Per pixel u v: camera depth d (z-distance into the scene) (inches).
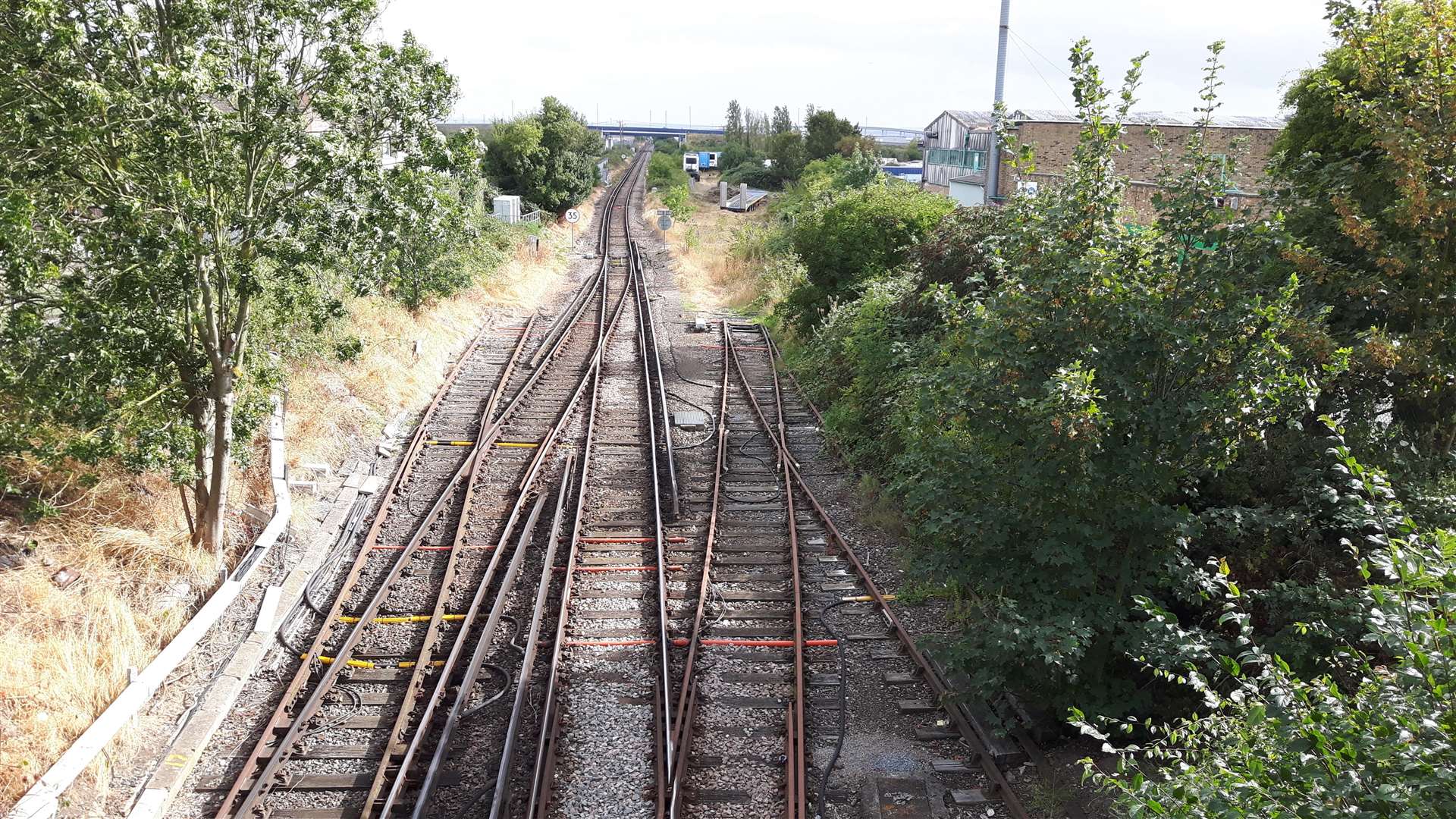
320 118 372.5
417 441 610.9
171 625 371.9
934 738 326.0
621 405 726.5
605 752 311.9
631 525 497.7
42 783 268.7
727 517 515.5
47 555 369.1
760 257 1398.9
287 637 379.6
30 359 332.8
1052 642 287.7
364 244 393.4
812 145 2945.4
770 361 882.1
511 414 687.7
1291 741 170.1
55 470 392.8
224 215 360.2
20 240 291.9
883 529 502.9
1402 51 323.6
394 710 335.0
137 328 355.3
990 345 306.8
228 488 450.3
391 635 386.3
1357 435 348.8
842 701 347.3
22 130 309.1
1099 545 299.3
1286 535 341.7
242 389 420.5
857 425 624.1
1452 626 163.5
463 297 1028.5
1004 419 309.4
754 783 301.3
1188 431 296.0
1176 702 326.6
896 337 653.9
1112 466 297.0
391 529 489.4
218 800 291.3
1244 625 205.5
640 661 368.8
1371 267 365.7
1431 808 149.0
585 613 404.5
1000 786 295.1
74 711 304.3
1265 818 166.6
